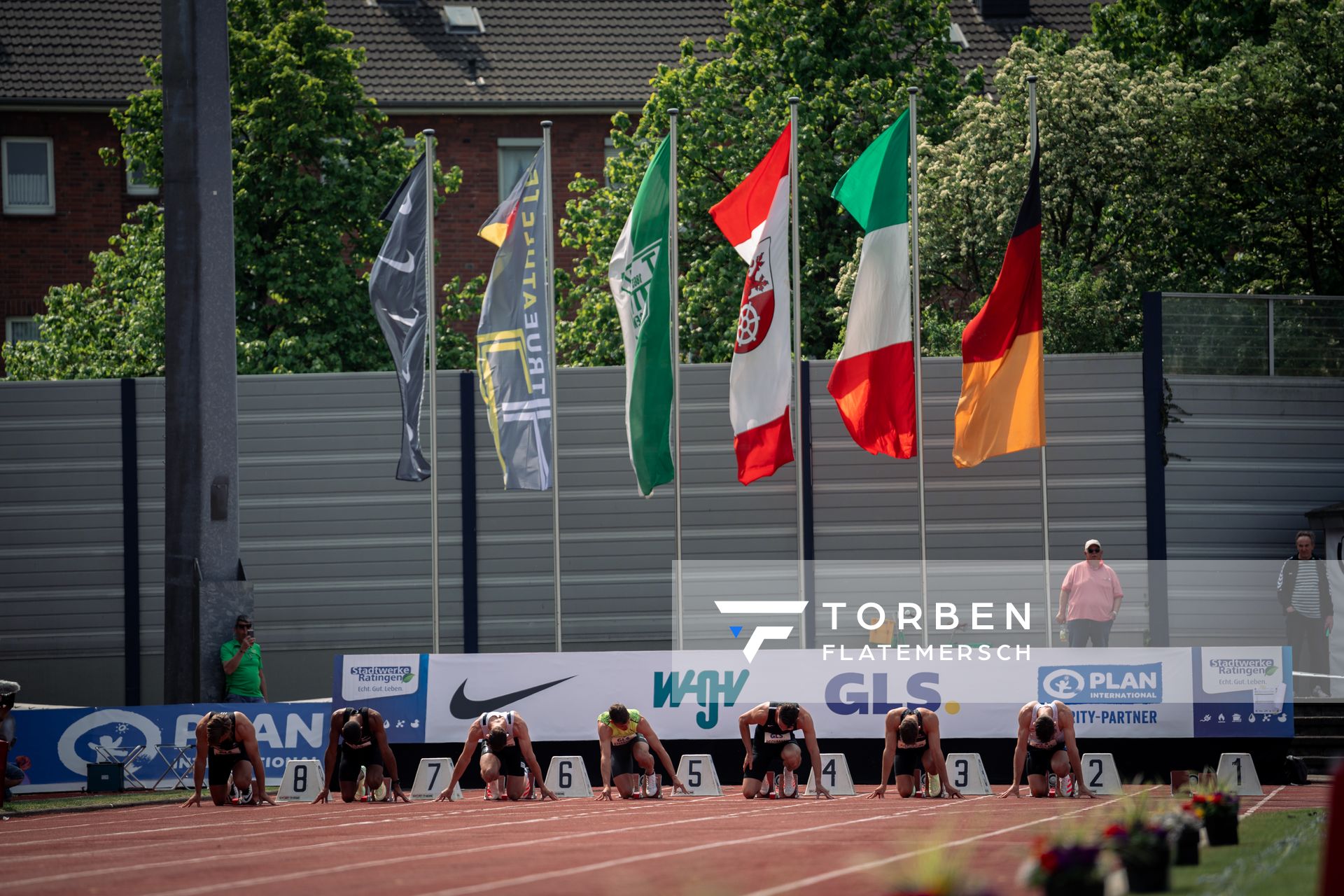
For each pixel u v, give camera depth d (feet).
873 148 192.65
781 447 189.26
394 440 246.68
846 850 91.45
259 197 313.12
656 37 469.16
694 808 135.95
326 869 87.10
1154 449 236.22
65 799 158.81
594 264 328.90
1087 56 282.97
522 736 150.20
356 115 327.88
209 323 185.68
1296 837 88.07
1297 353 238.68
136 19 451.94
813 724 165.99
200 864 92.48
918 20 309.42
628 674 174.09
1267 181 280.10
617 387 245.86
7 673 245.65
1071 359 239.30
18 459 247.29
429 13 469.98
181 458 184.85
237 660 180.96
